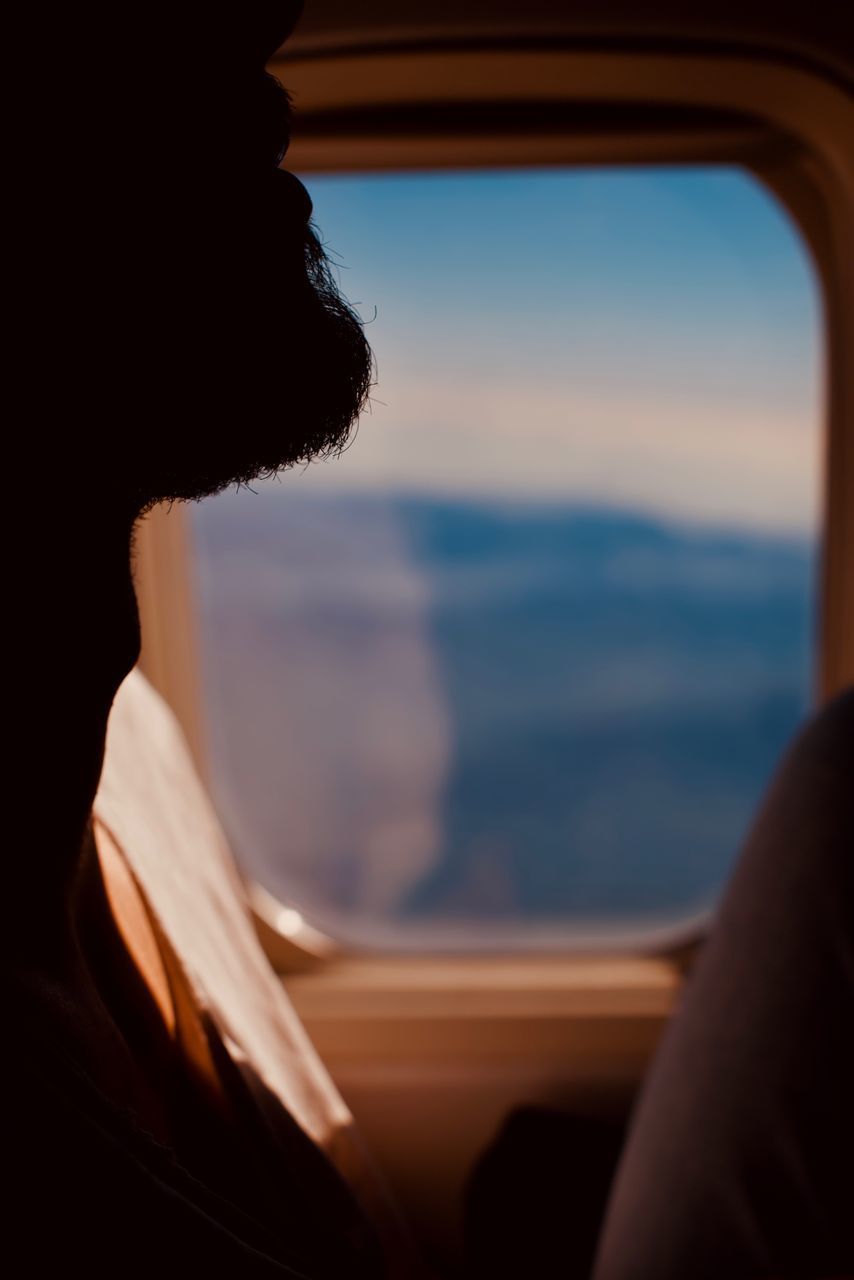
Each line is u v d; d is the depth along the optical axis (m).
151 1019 0.56
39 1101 0.30
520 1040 1.45
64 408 0.32
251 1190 0.56
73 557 0.36
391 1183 1.47
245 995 0.70
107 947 0.54
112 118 0.29
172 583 1.38
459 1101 1.45
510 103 1.20
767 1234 0.97
